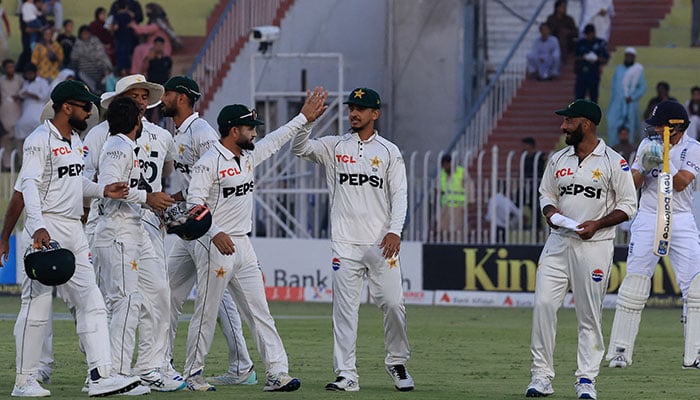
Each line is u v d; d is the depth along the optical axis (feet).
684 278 100.48
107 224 81.61
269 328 83.76
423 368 100.63
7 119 214.69
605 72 229.66
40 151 76.84
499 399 80.33
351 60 231.71
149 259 82.94
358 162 83.76
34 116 214.69
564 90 219.00
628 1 236.84
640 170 99.81
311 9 223.71
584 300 80.94
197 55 223.51
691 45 231.91
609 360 102.83
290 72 221.05
